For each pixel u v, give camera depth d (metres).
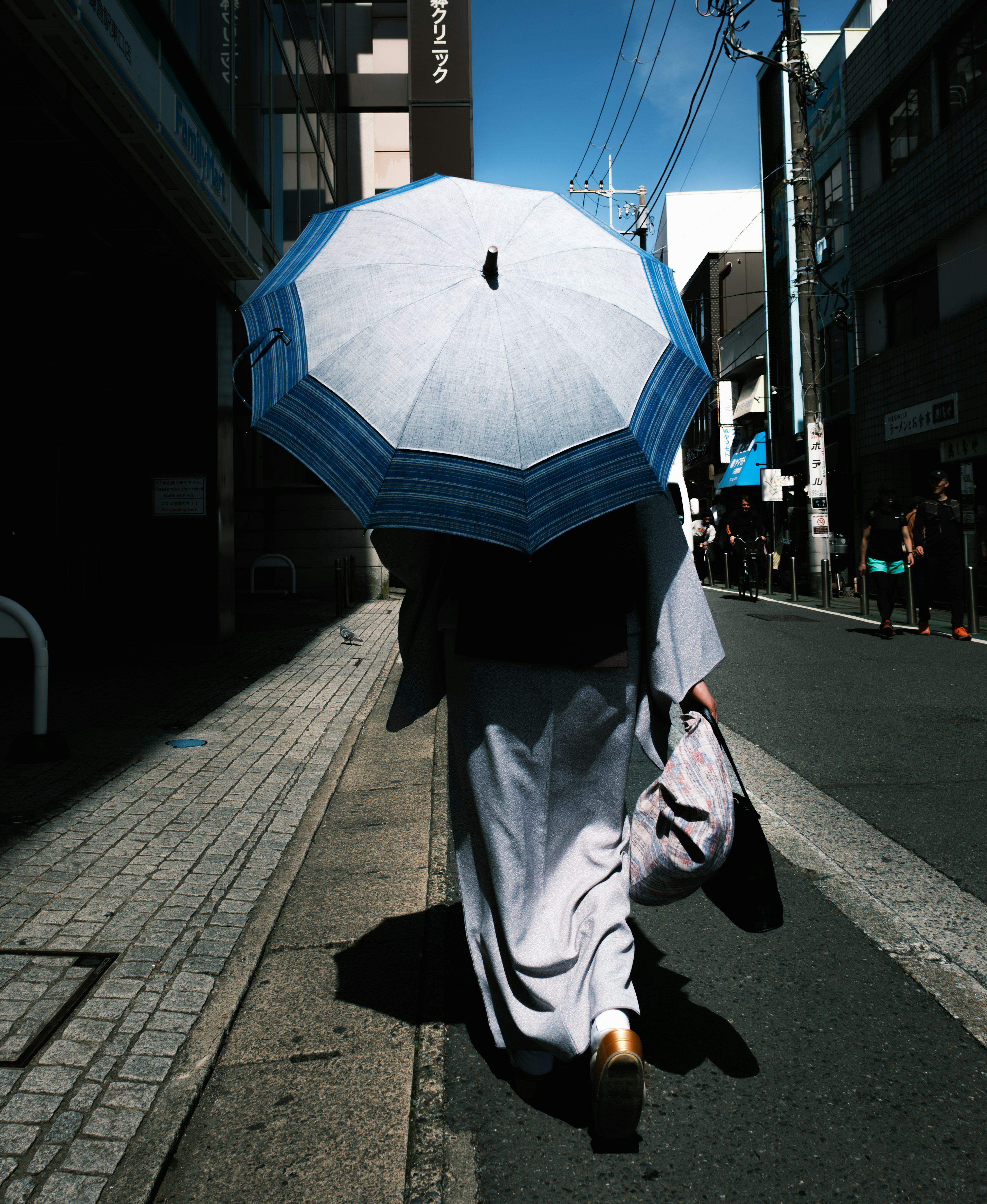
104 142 6.77
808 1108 2.15
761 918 2.11
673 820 1.99
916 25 17.06
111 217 7.94
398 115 21.78
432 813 4.47
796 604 16.19
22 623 5.39
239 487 18.48
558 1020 2.00
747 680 8.00
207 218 8.37
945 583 10.73
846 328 20.69
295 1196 1.89
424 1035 2.48
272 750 5.72
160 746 5.77
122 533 10.45
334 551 18.44
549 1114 2.14
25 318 10.16
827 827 4.16
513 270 1.96
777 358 26.23
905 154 18.31
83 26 5.53
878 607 15.30
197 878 3.56
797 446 24.62
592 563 2.02
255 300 2.08
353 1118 2.15
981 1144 2.03
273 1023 2.56
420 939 3.07
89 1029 2.46
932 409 17.08
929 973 2.81
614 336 1.93
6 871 3.60
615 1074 1.83
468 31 16.97
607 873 2.15
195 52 8.03
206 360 10.28
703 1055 2.38
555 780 2.10
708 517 25.41
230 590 10.92
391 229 2.05
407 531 2.22
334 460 1.82
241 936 3.04
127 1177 1.90
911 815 4.30
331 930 3.15
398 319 1.89
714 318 36.09
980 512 16.03
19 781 4.91
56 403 10.34
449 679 2.19
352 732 6.29
